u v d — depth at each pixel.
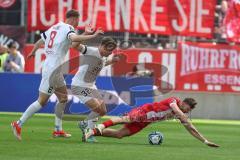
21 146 28.59
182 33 56.16
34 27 56.25
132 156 26.25
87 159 24.97
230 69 55.84
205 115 55.00
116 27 55.94
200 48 55.47
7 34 56.81
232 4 56.53
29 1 56.16
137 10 55.91
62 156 25.62
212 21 56.12
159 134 31.48
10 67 55.38
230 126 47.41
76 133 36.12
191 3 56.03
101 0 55.78
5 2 57.97
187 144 32.22
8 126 39.12
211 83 55.72
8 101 53.09
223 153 28.44
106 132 31.08
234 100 55.22
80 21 55.81
